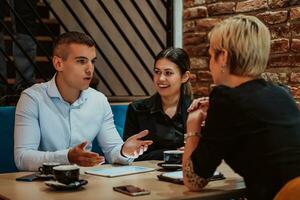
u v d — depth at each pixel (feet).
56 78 7.55
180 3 12.06
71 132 7.50
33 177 5.74
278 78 9.66
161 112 8.34
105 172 6.18
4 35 13.20
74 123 7.54
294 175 4.78
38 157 6.44
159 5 12.97
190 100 8.50
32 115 7.19
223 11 10.75
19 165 6.73
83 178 5.83
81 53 7.09
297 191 4.36
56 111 7.44
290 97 5.33
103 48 14.67
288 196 4.41
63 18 15.93
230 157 5.16
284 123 5.01
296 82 9.34
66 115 7.52
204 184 5.25
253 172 4.93
